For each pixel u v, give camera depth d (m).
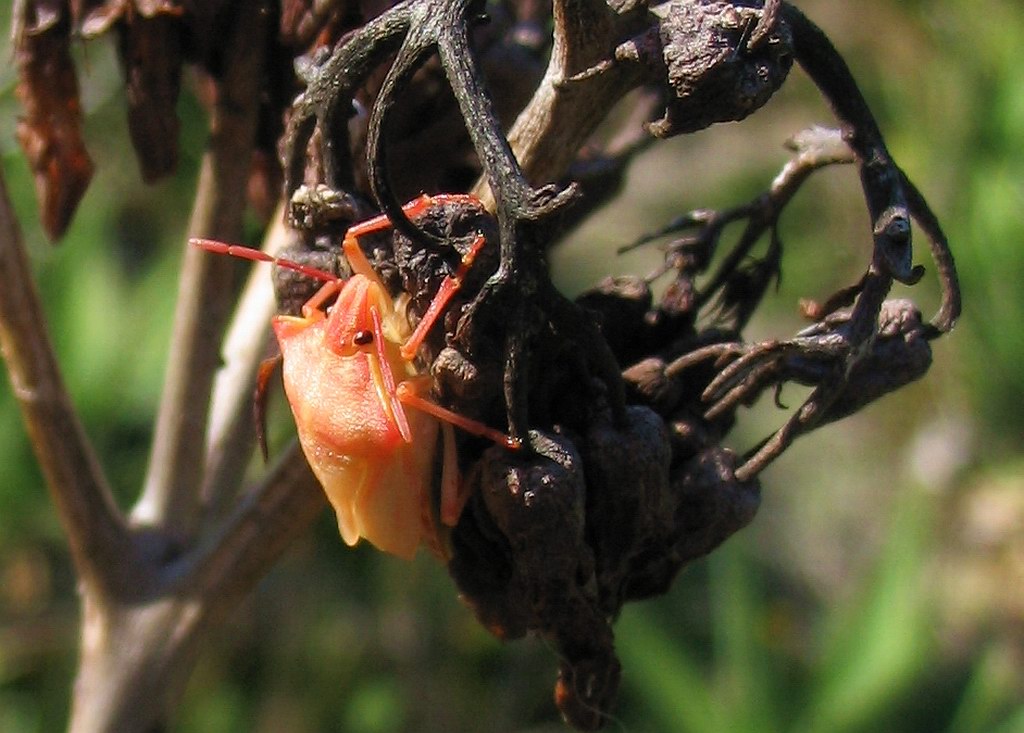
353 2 0.09
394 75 0.08
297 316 0.09
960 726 0.16
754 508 0.08
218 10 0.09
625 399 0.08
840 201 0.21
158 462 0.10
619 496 0.08
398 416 0.08
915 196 0.09
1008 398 0.19
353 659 0.17
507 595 0.08
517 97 0.10
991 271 0.18
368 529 0.08
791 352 0.08
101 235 0.16
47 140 0.10
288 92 0.10
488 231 0.08
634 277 0.09
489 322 0.08
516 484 0.08
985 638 0.19
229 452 0.10
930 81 0.19
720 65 0.08
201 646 0.10
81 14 0.10
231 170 0.10
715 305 0.09
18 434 0.16
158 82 0.10
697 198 0.24
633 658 0.15
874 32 0.20
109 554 0.10
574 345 0.08
